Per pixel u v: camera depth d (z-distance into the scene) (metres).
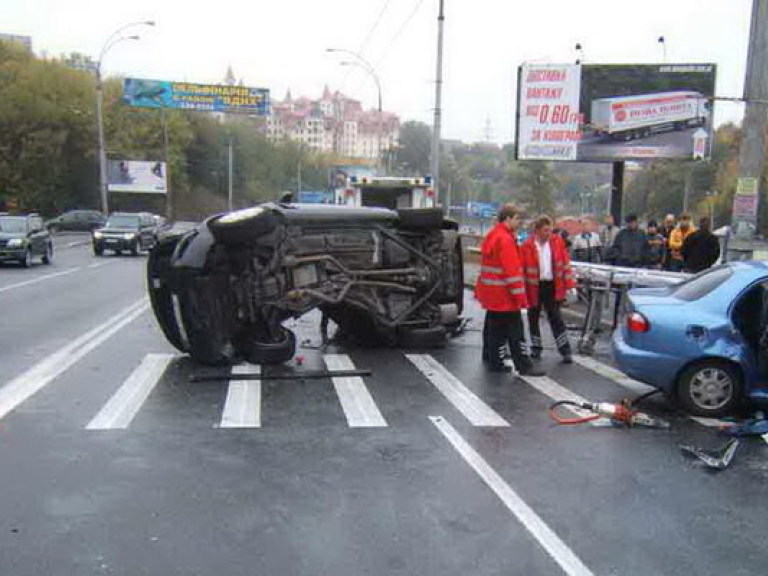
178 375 8.88
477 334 12.52
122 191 71.38
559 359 10.40
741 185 11.05
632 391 8.49
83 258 30.02
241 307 9.36
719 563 4.33
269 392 8.16
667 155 22.84
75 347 10.51
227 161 101.88
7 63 69.19
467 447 6.34
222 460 5.90
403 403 7.79
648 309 7.64
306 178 120.81
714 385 7.40
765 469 5.93
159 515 4.82
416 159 96.56
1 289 17.84
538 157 23.41
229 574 4.07
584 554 4.40
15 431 6.55
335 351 10.77
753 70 10.85
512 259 9.16
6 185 63.75
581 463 5.98
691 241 13.52
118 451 6.06
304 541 4.49
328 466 5.80
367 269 10.53
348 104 135.50
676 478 5.69
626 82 22.86
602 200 76.06
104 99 75.12
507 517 4.89
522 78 23.20
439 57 26.09
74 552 4.30
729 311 7.42
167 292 9.74
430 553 4.36
